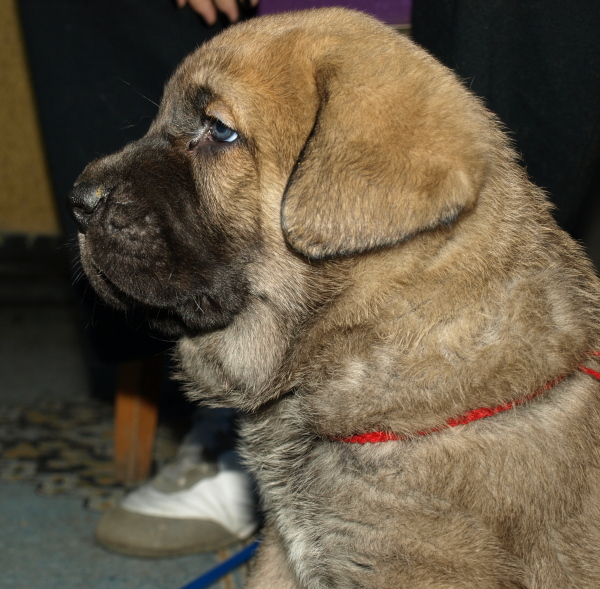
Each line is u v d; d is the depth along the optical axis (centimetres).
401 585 66
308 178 67
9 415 114
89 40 89
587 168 83
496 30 80
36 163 174
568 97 81
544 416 68
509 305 69
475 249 69
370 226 66
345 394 70
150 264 73
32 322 166
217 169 72
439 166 66
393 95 68
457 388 68
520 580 66
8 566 85
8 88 166
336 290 70
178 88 75
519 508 66
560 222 85
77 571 85
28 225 179
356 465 68
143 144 75
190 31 89
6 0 159
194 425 92
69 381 131
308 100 70
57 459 102
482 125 70
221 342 75
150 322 77
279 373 73
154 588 84
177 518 88
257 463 75
